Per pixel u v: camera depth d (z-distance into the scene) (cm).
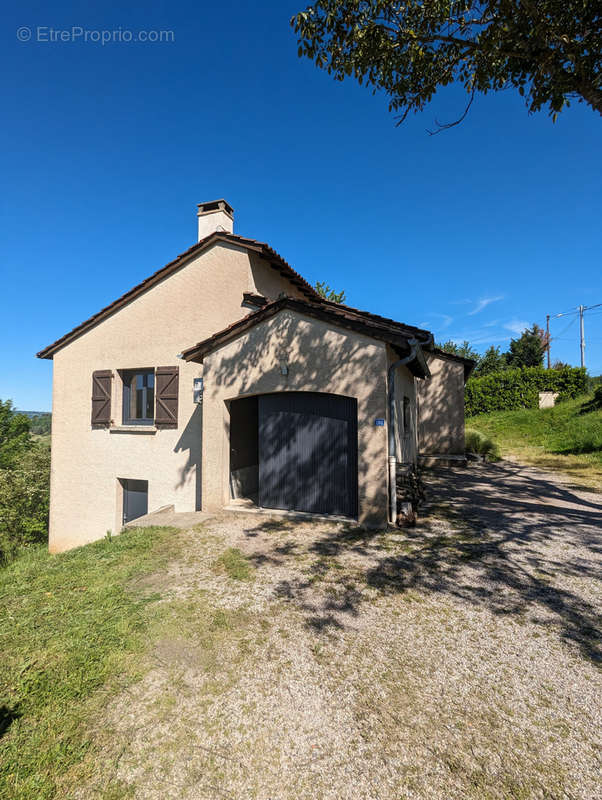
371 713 251
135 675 287
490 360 3681
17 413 3416
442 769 211
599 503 765
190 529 637
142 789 203
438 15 520
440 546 539
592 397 1853
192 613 372
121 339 1030
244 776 209
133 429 992
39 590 425
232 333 734
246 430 885
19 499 1973
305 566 480
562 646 319
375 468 616
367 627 348
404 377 913
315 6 521
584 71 492
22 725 243
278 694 269
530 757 218
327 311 648
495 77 571
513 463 1244
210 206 1023
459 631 341
